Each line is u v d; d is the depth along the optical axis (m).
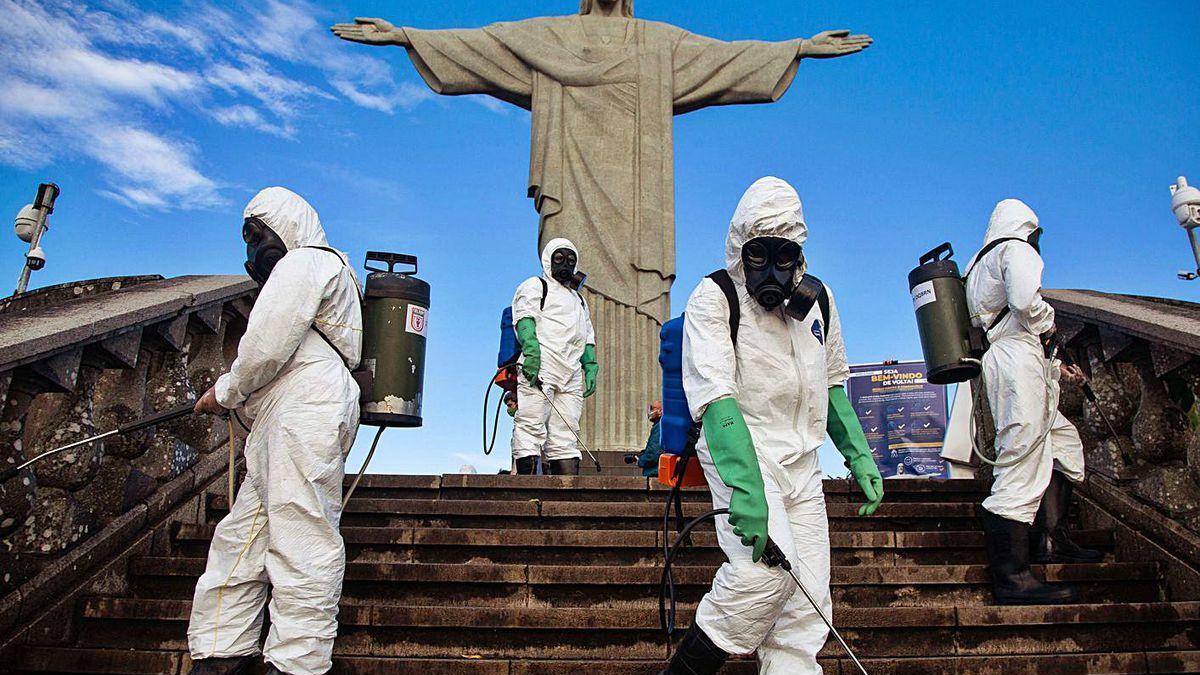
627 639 4.16
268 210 4.02
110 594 4.58
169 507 5.32
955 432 9.75
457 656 4.11
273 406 3.70
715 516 3.44
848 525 5.36
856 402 10.41
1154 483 5.11
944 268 5.34
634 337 10.07
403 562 4.85
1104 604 4.28
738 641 3.22
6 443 4.21
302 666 3.42
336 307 3.90
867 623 4.19
